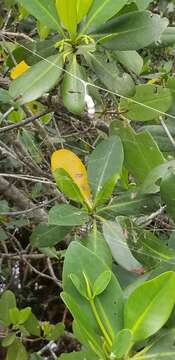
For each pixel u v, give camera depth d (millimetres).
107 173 621
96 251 563
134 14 619
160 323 419
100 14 600
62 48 627
